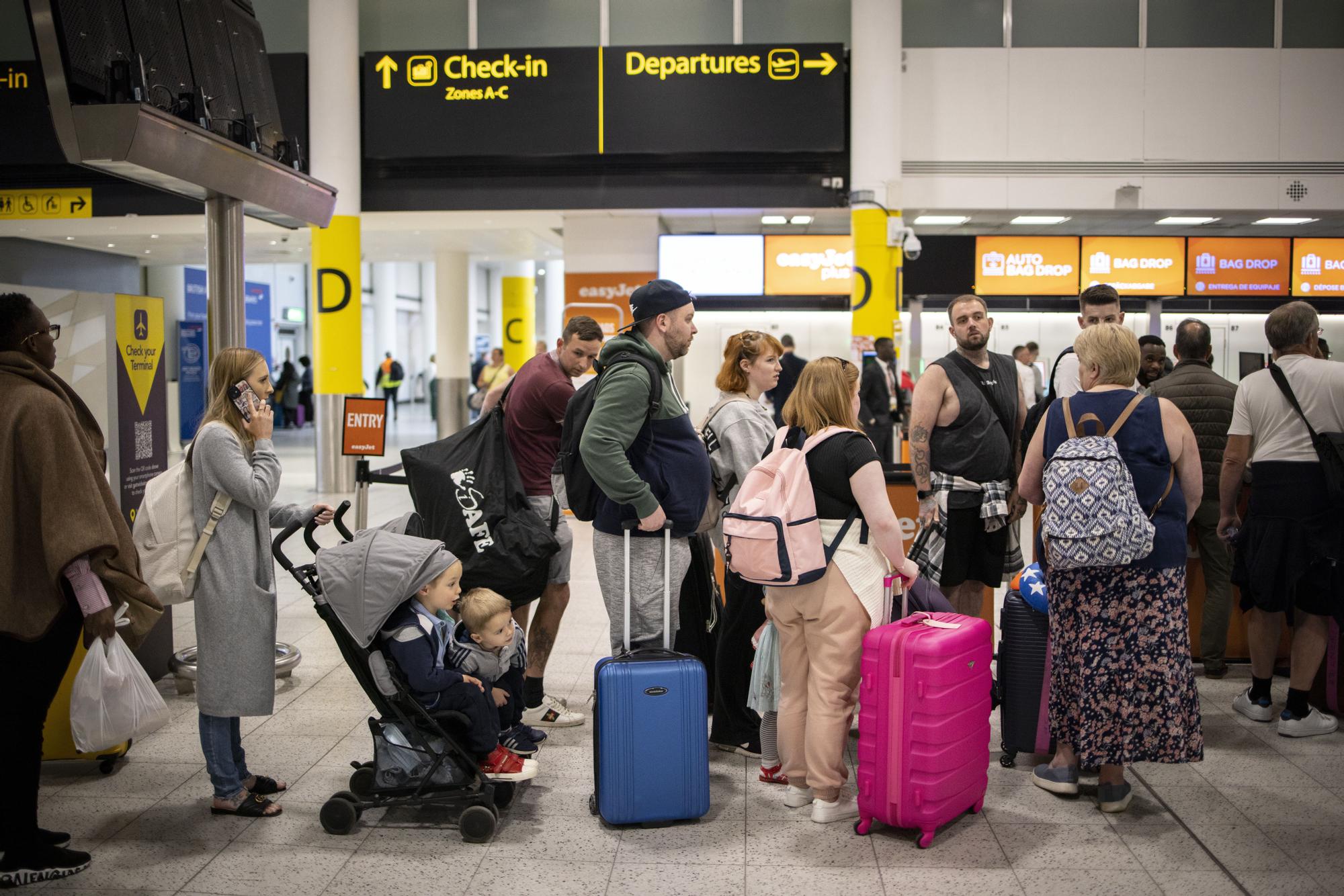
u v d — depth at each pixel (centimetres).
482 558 379
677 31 1225
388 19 1239
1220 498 422
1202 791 350
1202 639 487
